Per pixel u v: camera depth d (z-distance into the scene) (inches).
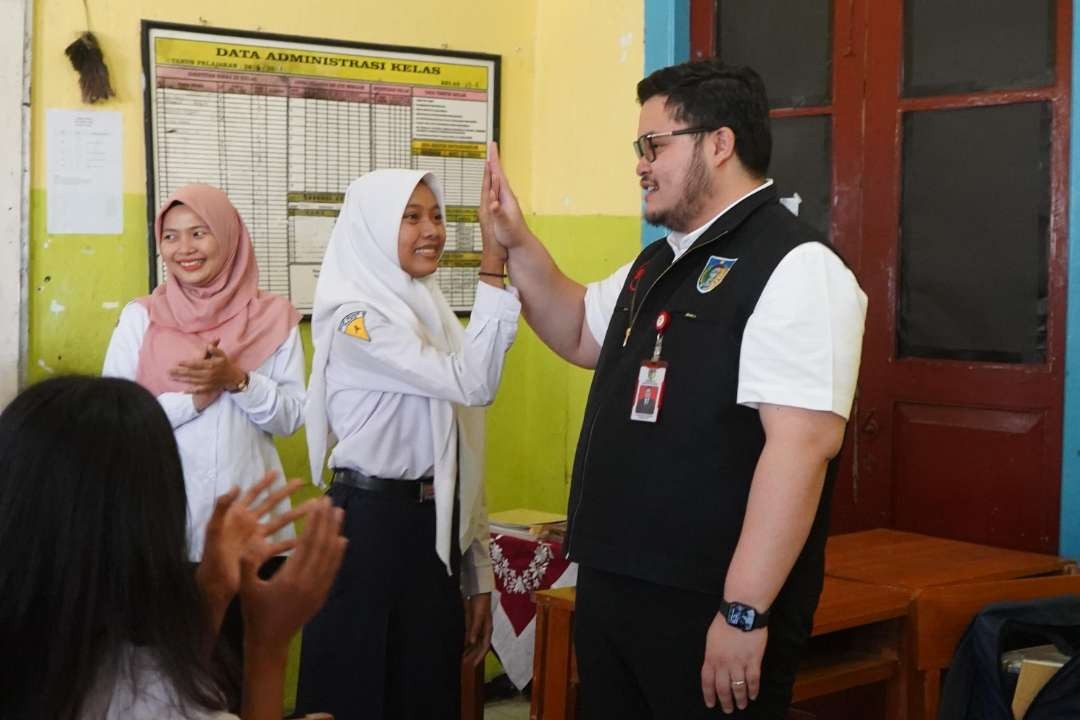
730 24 142.3
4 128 125.0
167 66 134.3
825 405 69.9
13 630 45.1
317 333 99.7
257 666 54.3
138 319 110.0
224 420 105.0
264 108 140.9
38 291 128.8
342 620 94.0
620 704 78.7
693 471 73.2
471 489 100.9
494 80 157.8
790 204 137.9
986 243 122.5
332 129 145.9
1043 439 118.5
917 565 107.3
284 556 106.2
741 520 72.7
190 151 136.4
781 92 138.4
